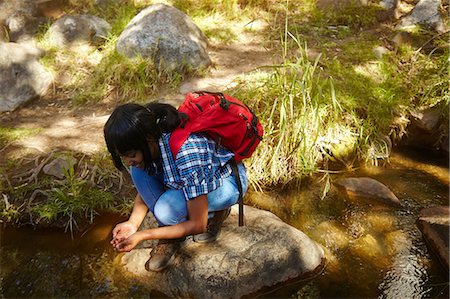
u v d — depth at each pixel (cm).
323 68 452
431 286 289
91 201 337
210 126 239
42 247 314
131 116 223
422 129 423
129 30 461
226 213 290
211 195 259
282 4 573
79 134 394
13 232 325
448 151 412
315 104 387
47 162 364
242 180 271
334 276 294
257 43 509
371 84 439
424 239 322
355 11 552
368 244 319
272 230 300
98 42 491
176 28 459
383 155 403
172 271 285
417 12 533
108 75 446
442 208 338
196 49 457
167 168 237
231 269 279
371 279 293
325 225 335
